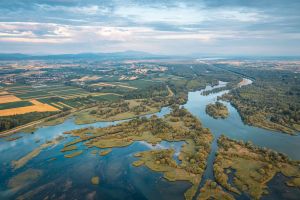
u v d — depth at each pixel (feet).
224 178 408.05
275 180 408.87
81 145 565.53
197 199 366.02
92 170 456.86
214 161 469.16
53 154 522.47
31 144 574.97
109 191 394.73
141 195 383.04
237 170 438.81
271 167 441.68
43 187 406.00
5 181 422.41
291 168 442.91
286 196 369.50
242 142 542.57
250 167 447.83
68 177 434.71
